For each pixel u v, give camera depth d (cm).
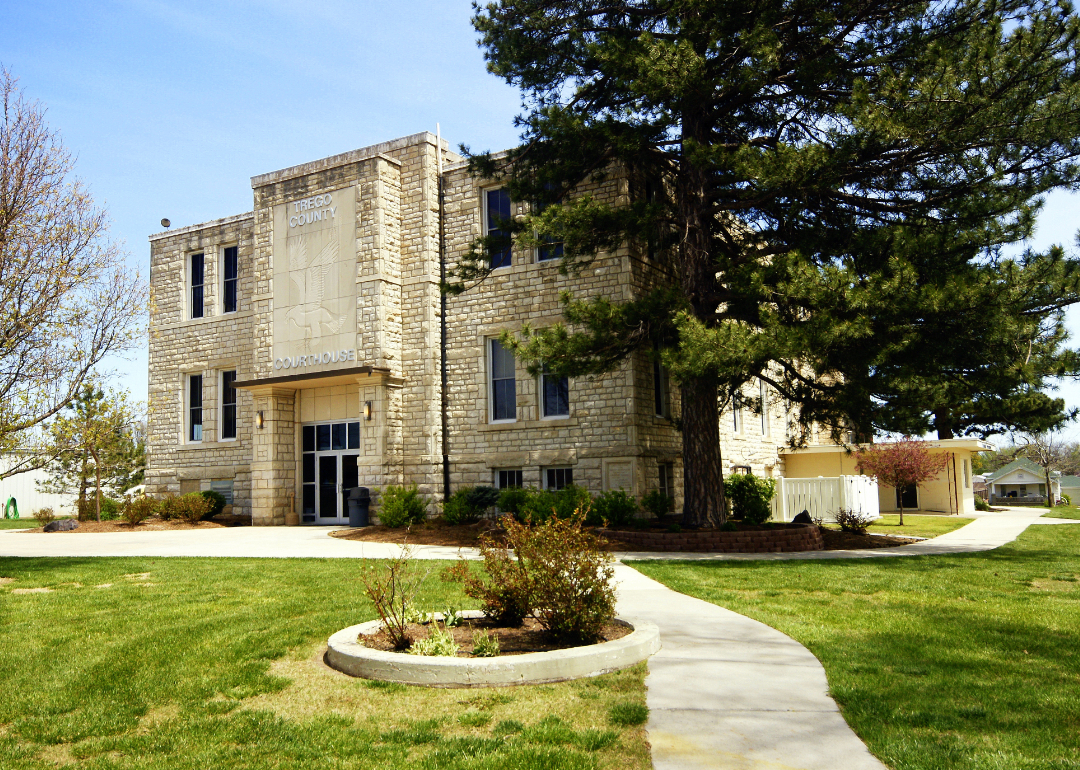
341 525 2345
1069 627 820
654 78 1443
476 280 2123
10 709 619
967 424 1755
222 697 636
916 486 3328
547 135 1677
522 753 491
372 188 2250
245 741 539
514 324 2138
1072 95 1328
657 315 1551
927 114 1343
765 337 1332
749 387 2703
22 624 902
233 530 2202
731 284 1612
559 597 736
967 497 3488
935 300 1255
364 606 955
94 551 1642
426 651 695
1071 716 548
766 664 684
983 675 648
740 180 1659
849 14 1468
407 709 592
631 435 1939
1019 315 1336
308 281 2345
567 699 599
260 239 2452
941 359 1407
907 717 546
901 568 1259
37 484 3247
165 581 1179
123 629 866
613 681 639
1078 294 1328
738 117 1747
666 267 2155
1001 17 1377
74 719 595
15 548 1738
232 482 2617
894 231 1395
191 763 504
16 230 1285
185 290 2781
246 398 2584
